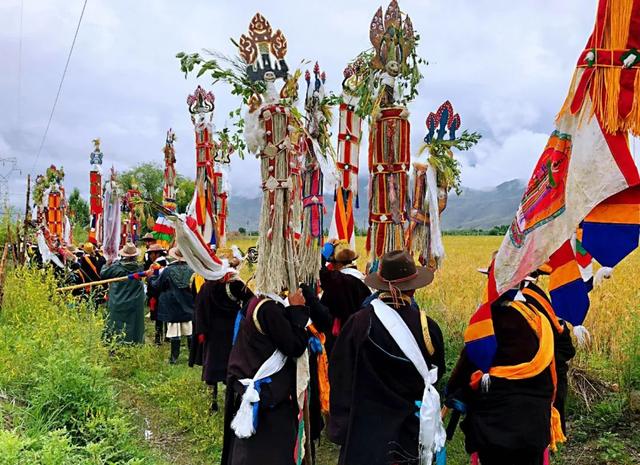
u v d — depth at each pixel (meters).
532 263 3.36
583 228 3.32
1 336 5.82
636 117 3.04
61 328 6.25
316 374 4.30
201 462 4.73
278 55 3.93
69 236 15.84
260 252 3.85
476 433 3.57
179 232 4.88
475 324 3.57
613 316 6.87
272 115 3.86
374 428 3.17
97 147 13.38
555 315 3.67
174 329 7.67
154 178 37.84
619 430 4.77
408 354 3.17
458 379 3.75
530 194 3.44
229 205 8.80
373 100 4.89
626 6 3.06
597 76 3.13
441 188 5.58
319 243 5.43
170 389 6.27
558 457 4.53
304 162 5.55
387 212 4.92
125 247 8.26
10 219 9.90
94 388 5.02
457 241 33.84
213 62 3.86
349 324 3.35
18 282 7.73
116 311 7.88
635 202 3.20
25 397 4.91
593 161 3.15
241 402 3.62
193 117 7.86
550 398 3.52
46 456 3.46
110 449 4.37
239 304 5.59
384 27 4.79
